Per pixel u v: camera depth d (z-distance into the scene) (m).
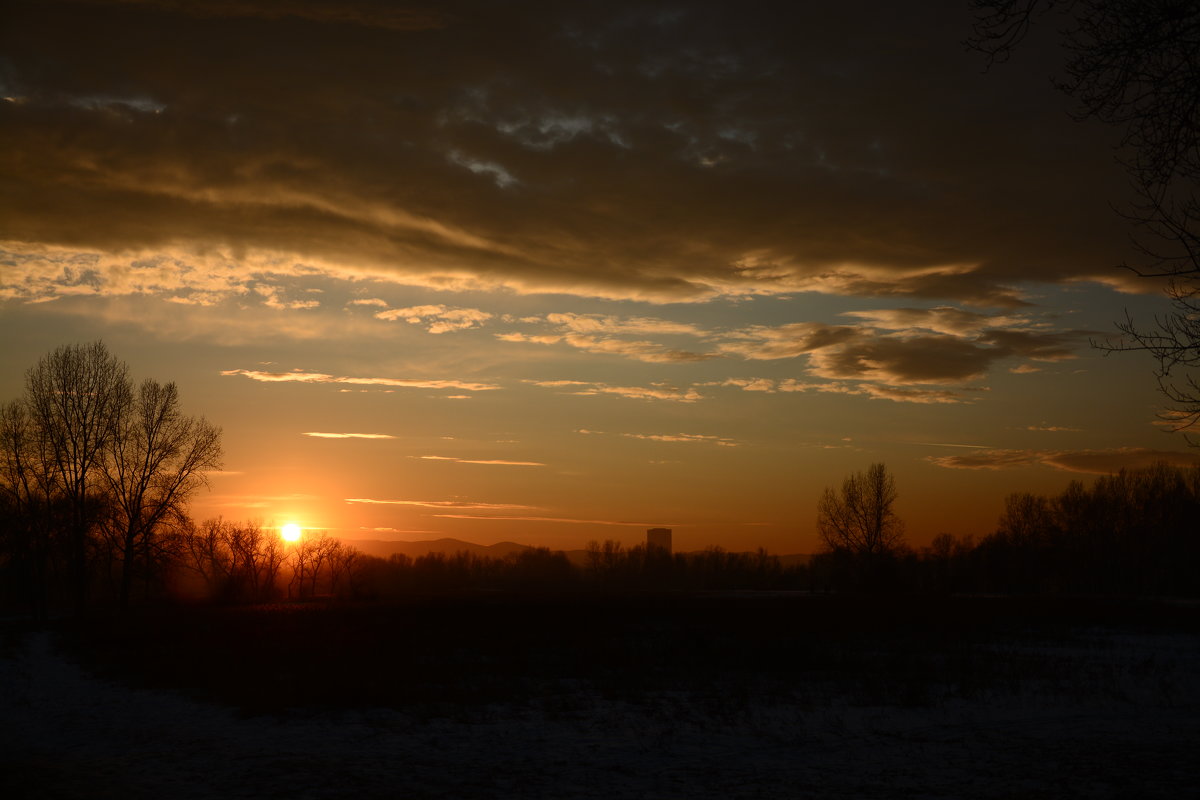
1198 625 45.56
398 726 16.25
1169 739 13.79
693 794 10.72
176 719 17.34
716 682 22.38
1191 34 9.60
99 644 34.12
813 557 139.75
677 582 187.50
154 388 56.50
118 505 54.88
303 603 73.56
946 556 127.44
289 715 17.44
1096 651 30.83
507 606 64.75
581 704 18.78
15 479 52.94
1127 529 107.56
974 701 18.67
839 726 15.76
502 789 11.17
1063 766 11.66
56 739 15.45
